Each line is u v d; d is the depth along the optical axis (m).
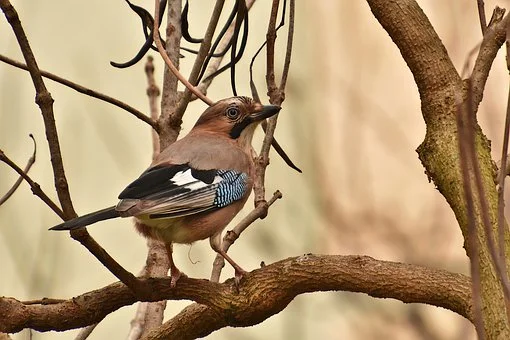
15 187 6.91
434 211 15.84
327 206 16.23
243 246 15.49
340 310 15.20
